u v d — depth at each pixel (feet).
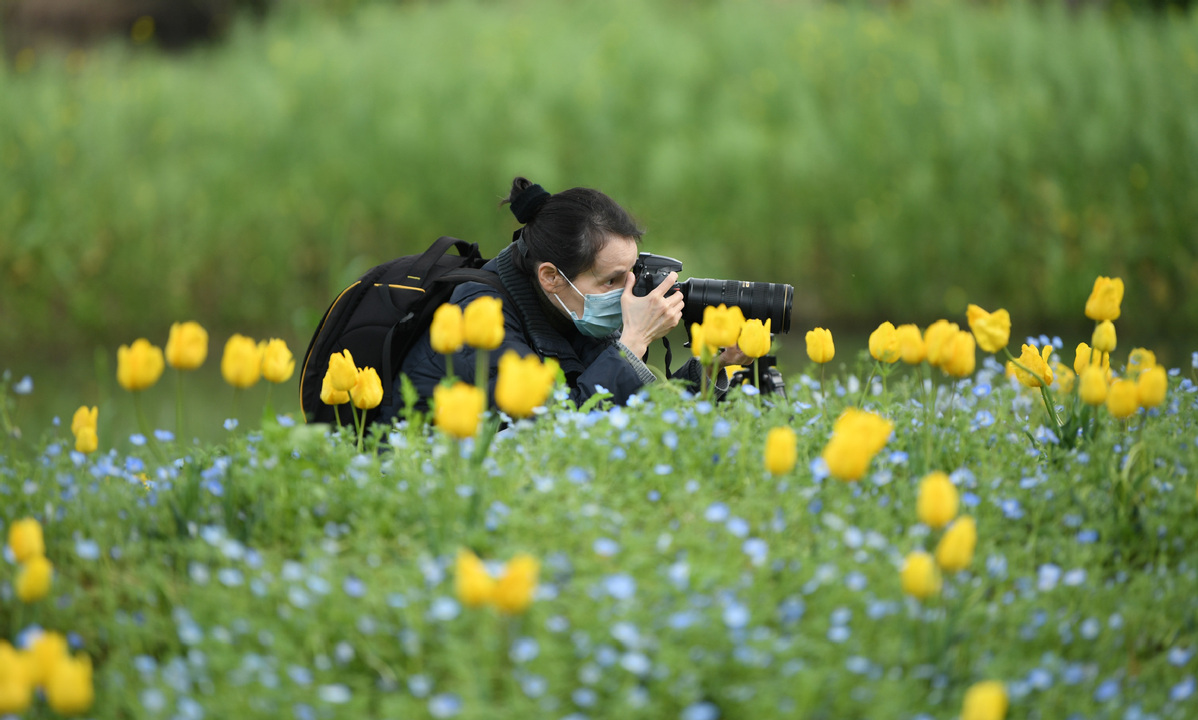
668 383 15.05
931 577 10.03
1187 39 58.54
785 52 61.11
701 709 9.37
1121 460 14.75
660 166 54.60
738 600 10.98
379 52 63.21
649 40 62.34
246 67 65.05
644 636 10.26
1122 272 53.57
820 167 55.16
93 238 51.96
